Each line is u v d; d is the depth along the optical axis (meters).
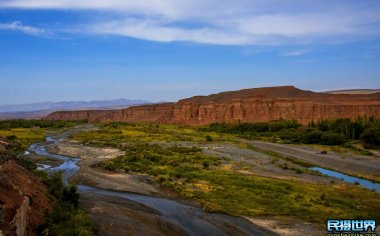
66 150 102.75
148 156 84.38
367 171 79.38
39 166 75.31
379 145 115.81
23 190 34.47
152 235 35.97
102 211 41.53
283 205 48.44
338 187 60.75
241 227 39.91
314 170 80.69
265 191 55.50
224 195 52.62
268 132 178.50
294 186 59.28
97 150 102.94
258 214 44.62
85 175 64.19
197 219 42.03
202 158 86.00
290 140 147.75
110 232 35.22
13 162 43.25
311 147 119.69
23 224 28.47
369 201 52.19
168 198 51.53
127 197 51.53
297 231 39.09
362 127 134.88
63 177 63.78
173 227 38.97
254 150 111.12
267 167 78.31
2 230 24.06
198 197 51.44
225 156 92.56
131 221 39.09
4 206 27.00
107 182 59.53
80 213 37.12
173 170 70.25
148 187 57.34
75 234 31.05
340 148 115.25
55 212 35.62
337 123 153.75
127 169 70.94
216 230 38.62
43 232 30.95
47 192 41.34
